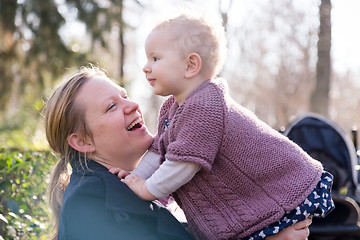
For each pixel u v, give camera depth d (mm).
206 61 2160
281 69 30531
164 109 2371
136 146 2260
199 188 2098
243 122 2117
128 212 1980
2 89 9578
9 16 9414
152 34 2199
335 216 4074
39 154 3248
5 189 2828
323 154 4328
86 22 9711
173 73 2141
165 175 2008
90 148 2215
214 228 2080
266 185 2074
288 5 27766
